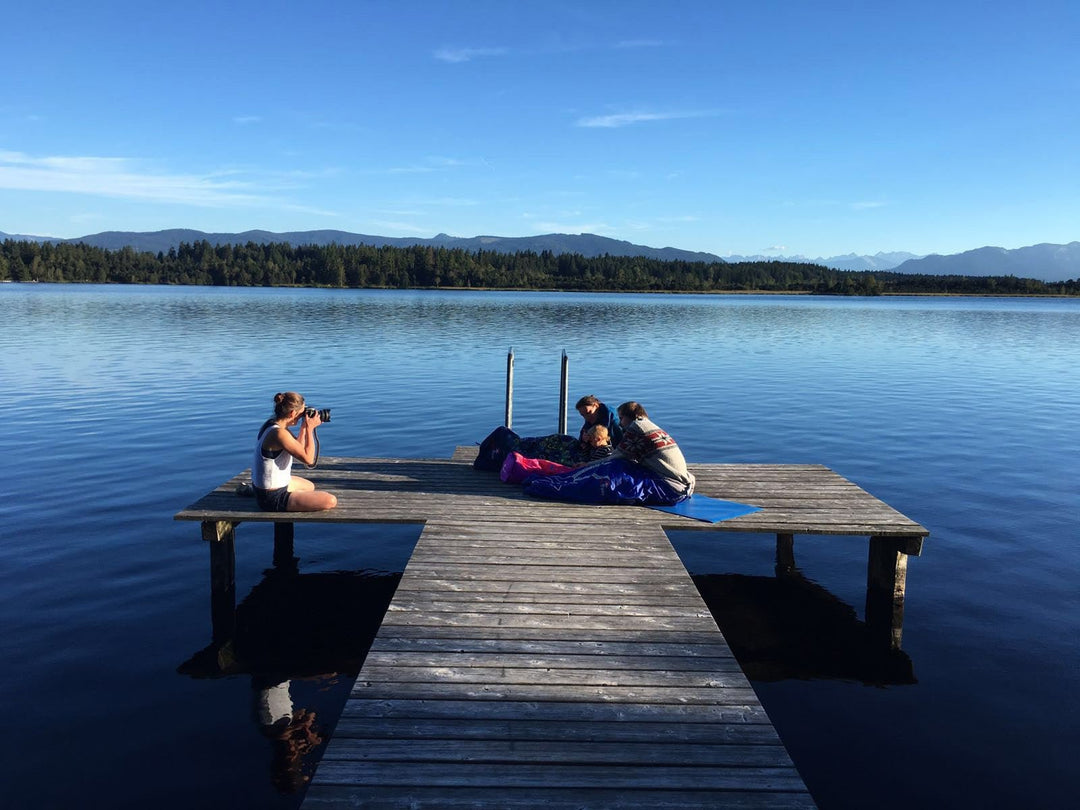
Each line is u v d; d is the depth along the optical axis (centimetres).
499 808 353
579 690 459
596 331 4509
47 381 2177
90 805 467
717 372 2647
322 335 3875
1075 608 782
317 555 955
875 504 840
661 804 358
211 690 613
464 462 1050
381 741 402
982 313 8431
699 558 961
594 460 927
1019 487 1223
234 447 1402
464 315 6019
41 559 866
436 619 553
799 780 378
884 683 641
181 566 855
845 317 6956
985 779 507
